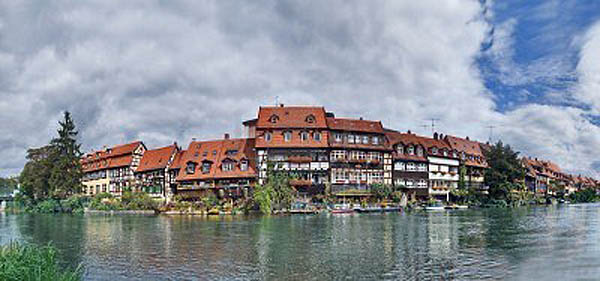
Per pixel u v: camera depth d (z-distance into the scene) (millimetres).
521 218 60531
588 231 43125
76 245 36656
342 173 86438
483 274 24516
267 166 80875
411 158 94750
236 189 85500
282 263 27906
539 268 25812
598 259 28250
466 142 116125
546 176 157250
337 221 56375
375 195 86000
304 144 84875
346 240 37406
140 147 112125
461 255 30000
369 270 25656
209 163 90438
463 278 23641
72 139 101312
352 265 27016
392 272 25125
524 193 111875
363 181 87750
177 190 93125
